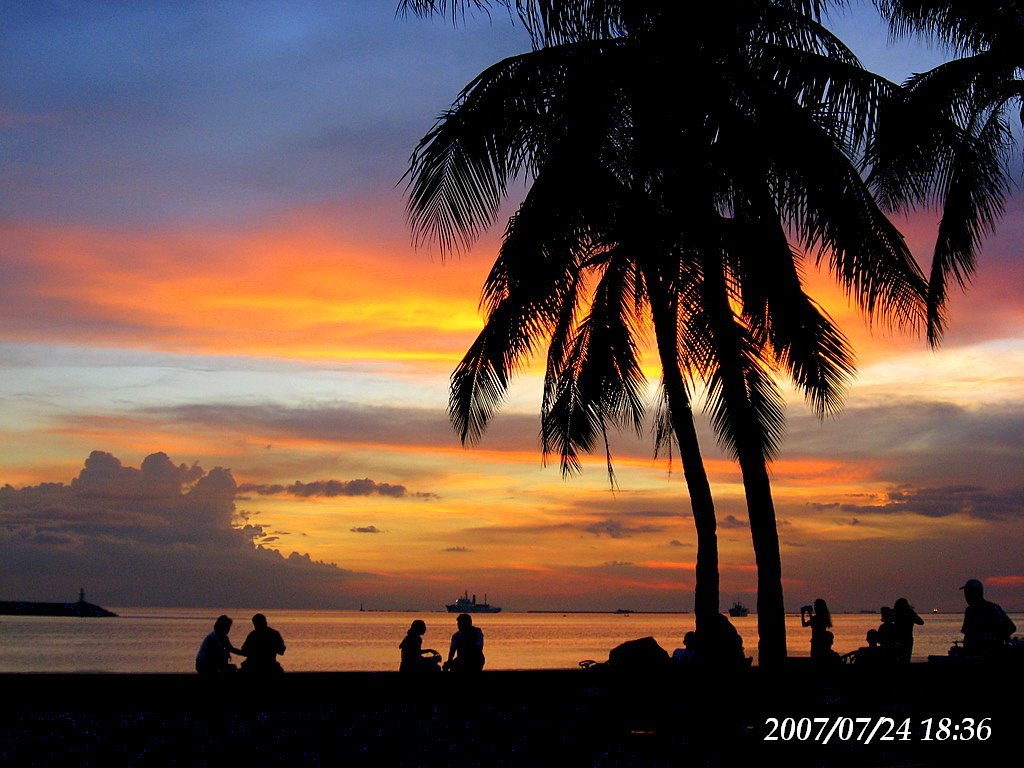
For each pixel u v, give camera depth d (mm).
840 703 13906
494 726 12953
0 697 13156
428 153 15758
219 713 13516
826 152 14500
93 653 74688
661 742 12078
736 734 12484
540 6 15695
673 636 149625
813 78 15289
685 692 14289
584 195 15469
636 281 18203
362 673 14570
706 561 16641
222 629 16094
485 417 16859
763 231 14805
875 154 15914
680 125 15211
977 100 18203
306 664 62031
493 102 15578
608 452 19578
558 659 69625
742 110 15297
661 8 15508
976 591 14266
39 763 10219
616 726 13016
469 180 15828
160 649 85000
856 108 15258
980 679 12930
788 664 15156
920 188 17078
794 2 15578
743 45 15656
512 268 15703
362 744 11602
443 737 12125
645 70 15273
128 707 13531
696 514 16844
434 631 181750
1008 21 17859
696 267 14836
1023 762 10961
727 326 15156
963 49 18703
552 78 15703
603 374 18406
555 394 20062
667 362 17109
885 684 14469
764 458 16250
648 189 16094
